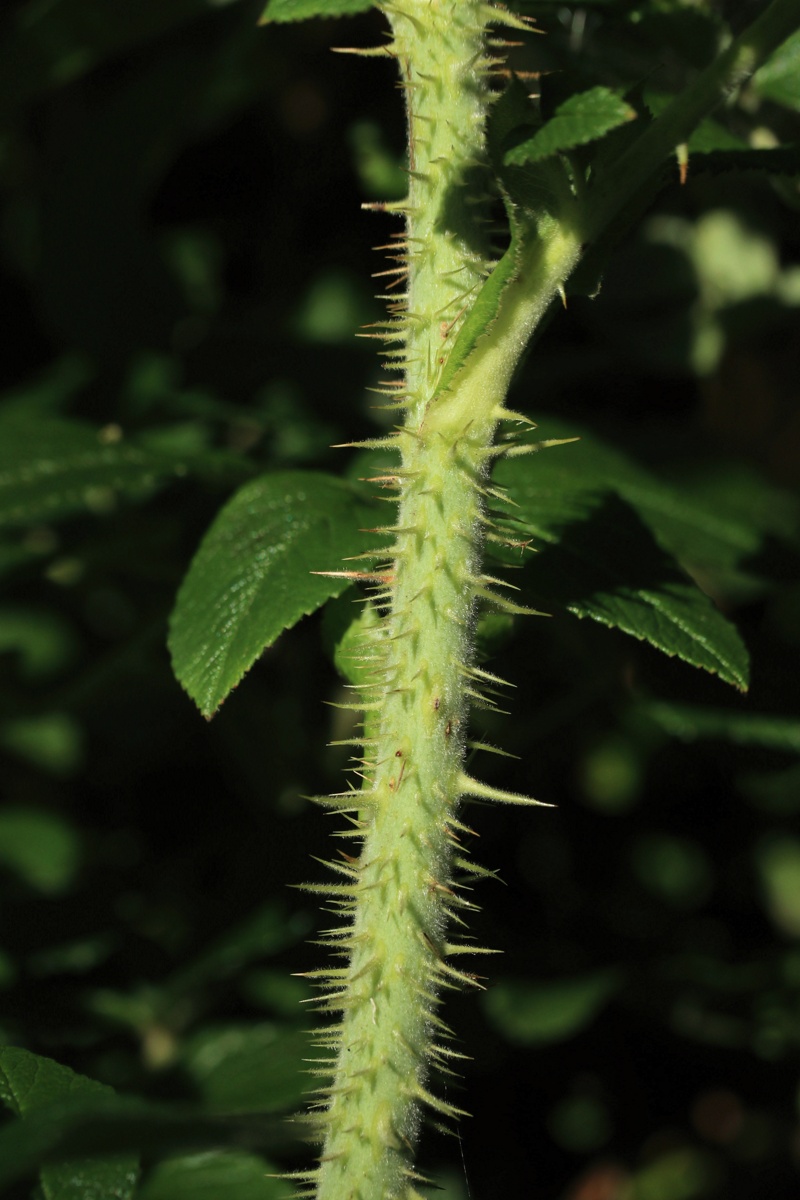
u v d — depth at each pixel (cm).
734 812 278
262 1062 193
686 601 141
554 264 110
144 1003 205
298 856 200
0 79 235
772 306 259
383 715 112
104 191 266
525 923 247
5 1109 121
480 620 129
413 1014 109
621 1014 246
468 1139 242
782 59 168
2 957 202
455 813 115
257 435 243
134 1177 121
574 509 150
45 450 172
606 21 177
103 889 223
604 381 272
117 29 228
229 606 136
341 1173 109
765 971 231
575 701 214
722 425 278
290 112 288
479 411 112
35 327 299
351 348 246
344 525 144
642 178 109
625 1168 257
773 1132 267
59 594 264
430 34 116
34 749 286
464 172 117
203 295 294
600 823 272
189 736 278
